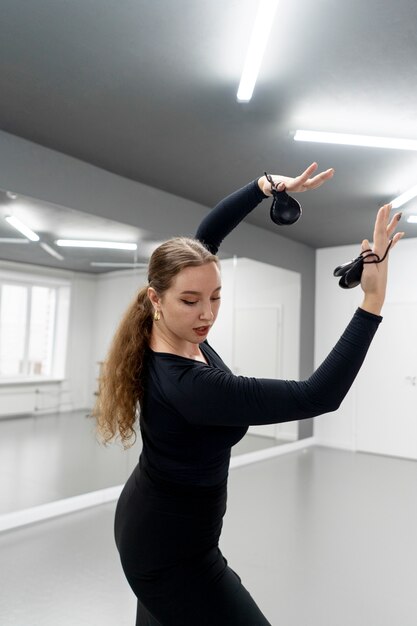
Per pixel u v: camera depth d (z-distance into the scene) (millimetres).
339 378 728
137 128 3289
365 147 3451
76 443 3918
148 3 2064
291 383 759
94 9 2113
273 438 5969
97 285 4070
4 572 2637
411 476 4992
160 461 921
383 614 2322
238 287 5652
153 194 4469
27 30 2271
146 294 1025
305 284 6672
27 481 3600
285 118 3066
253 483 4676
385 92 2719
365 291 771
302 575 2727
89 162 3910
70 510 3689
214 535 952
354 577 2711
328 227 5738
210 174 4109
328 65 2465
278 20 2123
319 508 3924
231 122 3146
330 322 6711
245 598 944
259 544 3168
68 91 2834
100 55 2457
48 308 3814
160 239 4512
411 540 3266
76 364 3957
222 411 787
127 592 2434
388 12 2057
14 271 3609
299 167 3865
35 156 3564
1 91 2854
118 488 4074
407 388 5945
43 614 2217
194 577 912
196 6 2068
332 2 2002
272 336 6094
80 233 3977
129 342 985
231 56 2426
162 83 2711
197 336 898
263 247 5902
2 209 3516
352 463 5566
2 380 3602
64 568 2695
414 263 5980
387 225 788
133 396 966
